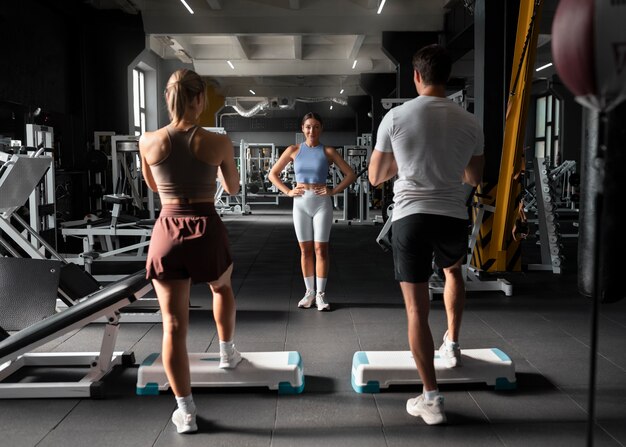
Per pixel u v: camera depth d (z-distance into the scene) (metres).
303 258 4.24
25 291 3.23
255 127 27.25
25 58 8.31
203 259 2.14
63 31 9.82
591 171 2.30
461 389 2.66
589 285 2.39
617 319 3.93
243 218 12.41
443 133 2.20
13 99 7.91
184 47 13.70
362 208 11.44
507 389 2.66
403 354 2.81
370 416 2.39
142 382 2.62
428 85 2.28
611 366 2.98
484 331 3.65
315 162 4.04
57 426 2.31
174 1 10.70
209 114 20.31
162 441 2.18
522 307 4.30
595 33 1.31
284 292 4.89
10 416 2.40
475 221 4.90
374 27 11.02
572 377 2.82
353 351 3.24
